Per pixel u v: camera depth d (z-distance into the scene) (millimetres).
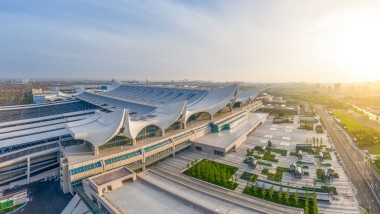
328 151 85062
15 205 53594
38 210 51781
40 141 81750
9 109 131625
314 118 142125
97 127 70250
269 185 60438
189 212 41781
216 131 98875
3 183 63281
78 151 66938
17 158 66812
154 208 42938
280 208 50719
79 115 123750
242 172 67625
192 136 88375
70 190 57906
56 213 50812
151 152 72750
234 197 55000
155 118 82625
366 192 58875
